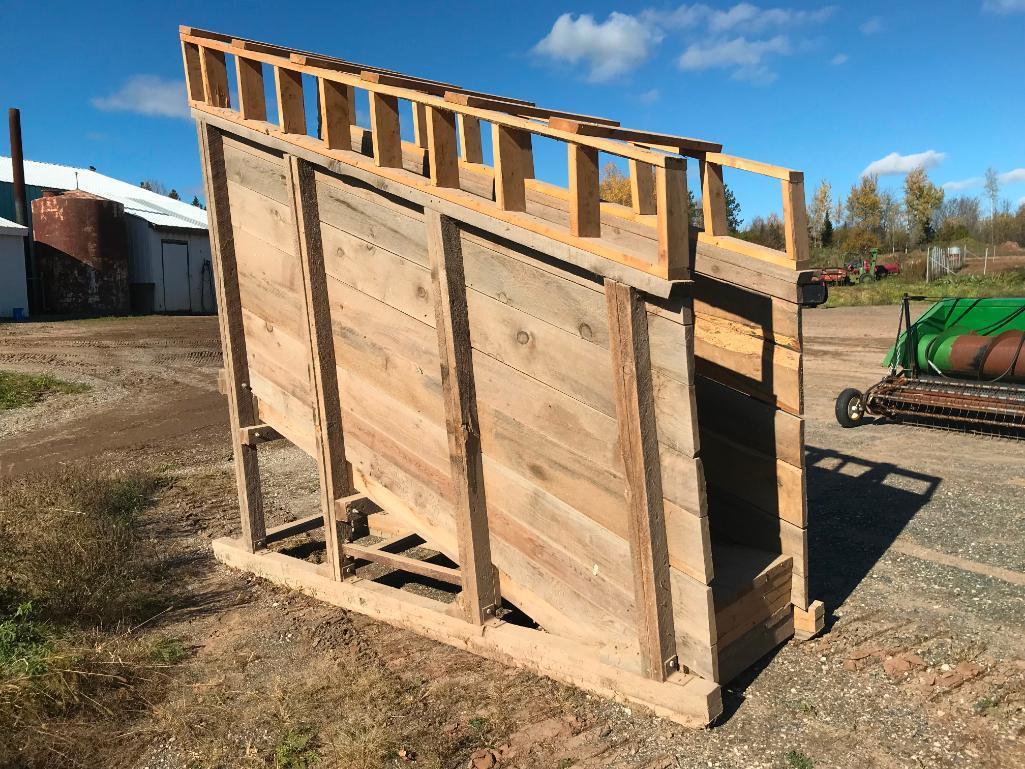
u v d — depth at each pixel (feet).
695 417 9.59
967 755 9.83
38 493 20.44
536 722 10.78
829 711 10.93
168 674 12.63
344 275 14.49
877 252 181.16
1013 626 13.48
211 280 112.88
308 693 11.82
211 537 20.48
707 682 10.50
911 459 25.84
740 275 12.53
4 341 65.51
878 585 15.62
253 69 15.20
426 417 13.37
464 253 11.92
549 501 11.64
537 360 11.25
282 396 16.70
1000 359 28.73
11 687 11.07
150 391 47.06
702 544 9.93
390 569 17.90
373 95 12.30
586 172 9.83
